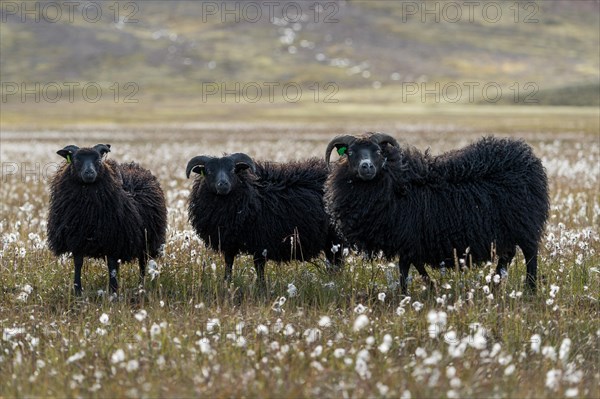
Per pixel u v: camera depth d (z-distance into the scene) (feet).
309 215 70.79
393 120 440.04
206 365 42.01
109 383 40.75
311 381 39.70
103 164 65.77
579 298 58.39
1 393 40.22
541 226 65.16
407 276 64.34
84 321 52.85
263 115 531.91
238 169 69.26
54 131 331.77
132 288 64.75
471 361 43.32
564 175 133.18
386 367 42.16
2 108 612.29
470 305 52.49
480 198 63.05
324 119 469.57
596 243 74.18
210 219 69.21
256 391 38.47
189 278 64.85
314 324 50.60
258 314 51.96
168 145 230.89
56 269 67.92
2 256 69.21
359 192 64.34
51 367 43.27
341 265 69.67
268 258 71.26
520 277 64.49
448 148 202.08
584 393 40.45
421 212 63.36
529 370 43.62
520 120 410.31
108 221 65.16
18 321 53.67
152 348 44.39
